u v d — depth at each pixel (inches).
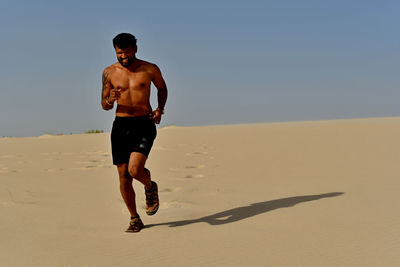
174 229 145.8
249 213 165.3
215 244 126.2
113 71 145.1
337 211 163.5
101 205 186.5
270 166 303.9
